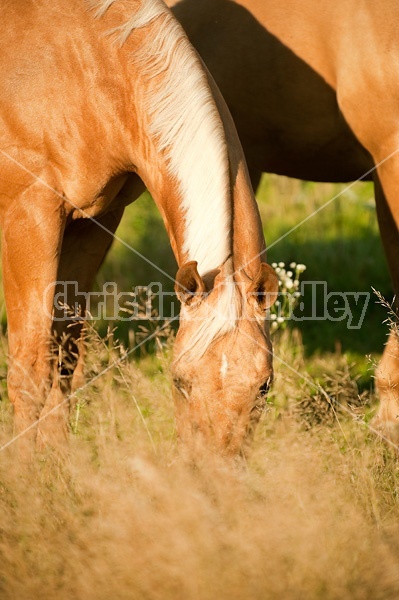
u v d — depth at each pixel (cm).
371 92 757
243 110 851
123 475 568
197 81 623
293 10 809
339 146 829
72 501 567
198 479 534
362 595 498
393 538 539
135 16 664
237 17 833
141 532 520
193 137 607
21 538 545
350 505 555
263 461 560
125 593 501
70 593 510
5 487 580
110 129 667
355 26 767
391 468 620
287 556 506
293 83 814
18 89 680
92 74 666
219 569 500
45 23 687
